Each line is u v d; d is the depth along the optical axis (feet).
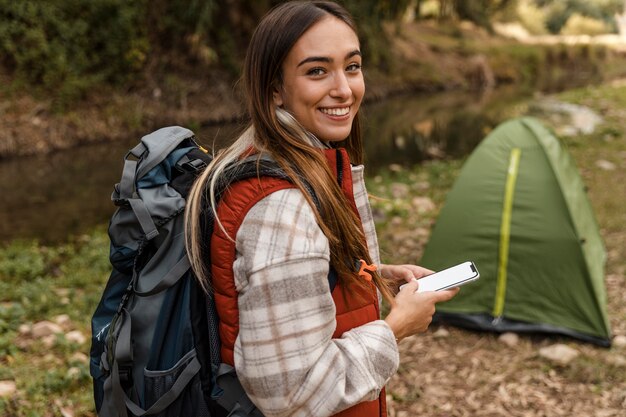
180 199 4.33
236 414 4.18
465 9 96.99
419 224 20.95
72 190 29.50
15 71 40.57
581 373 11.35
